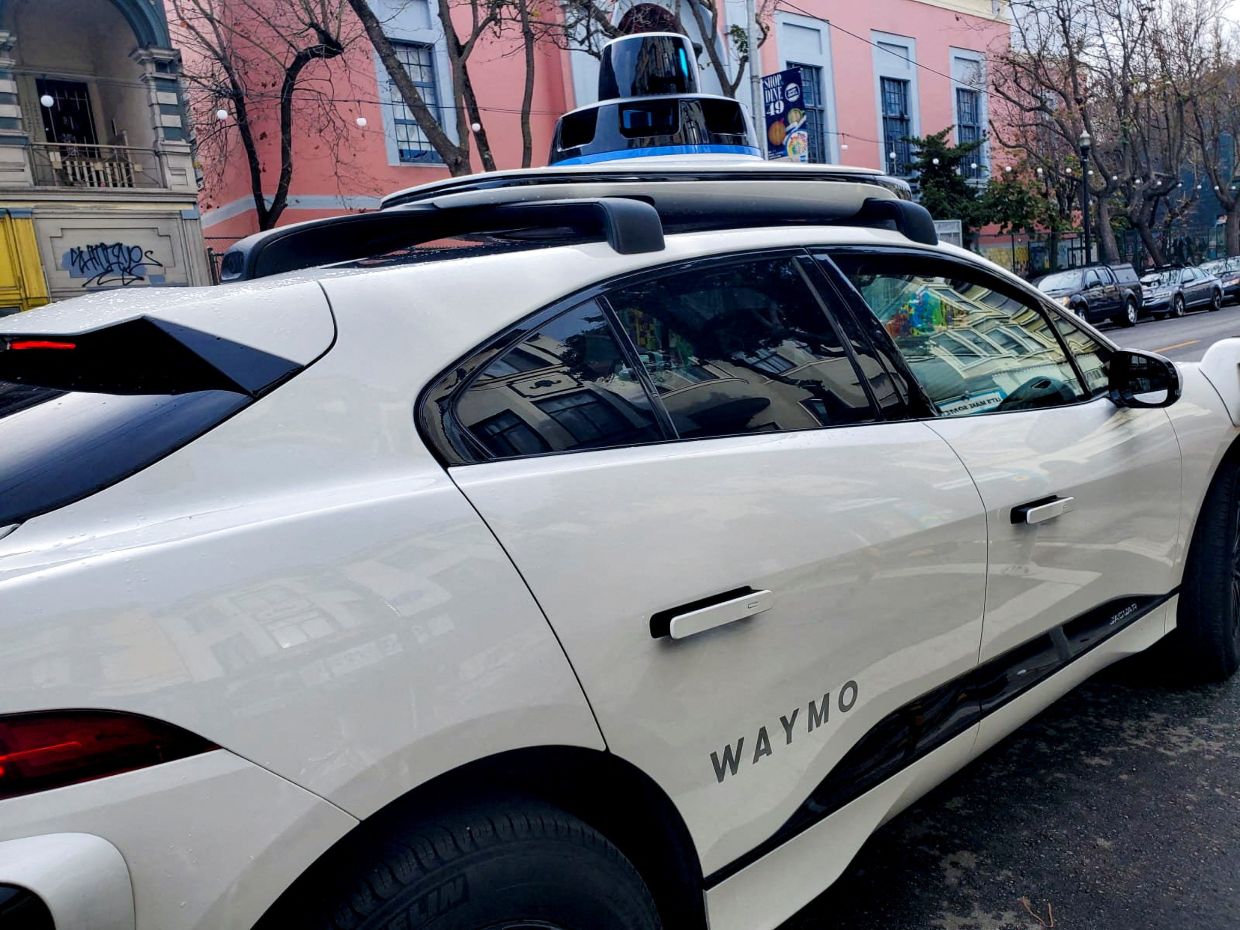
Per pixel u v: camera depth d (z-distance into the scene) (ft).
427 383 4.85
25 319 5.51
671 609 5.12
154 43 47.65
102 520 3.98
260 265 6.32
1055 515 7.76
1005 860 8.24
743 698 5.51
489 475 4.81
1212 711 10.49
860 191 8.00
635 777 5.09
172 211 48.47
